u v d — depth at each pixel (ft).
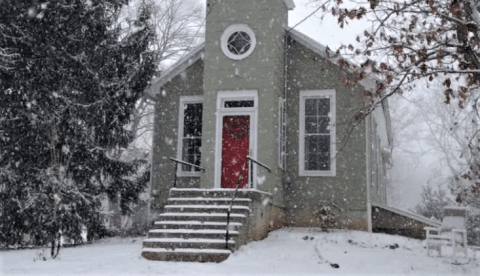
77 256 37.55
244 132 51.26
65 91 50.85
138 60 59.93
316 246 40.14
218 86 51.93
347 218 51.67
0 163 48.19
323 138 54.24
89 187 53.21
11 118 48.14
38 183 48.52
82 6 51.80
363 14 32.30
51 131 49.21
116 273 28.60
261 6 52.31
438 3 33.78
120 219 77.36
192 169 56.59
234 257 34.68
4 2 47.21
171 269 30.37
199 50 57.93
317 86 54.95
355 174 52.29
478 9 33.60
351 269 31.09
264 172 48.80
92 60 54.80
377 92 34.68
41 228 46.62
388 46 33.71
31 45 48.49
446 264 34.17
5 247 49.19
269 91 50.55
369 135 55.36
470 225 75.87
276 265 32.12
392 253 38.81
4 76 47.98
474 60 32.12
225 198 41.86
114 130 57.41
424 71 32.09
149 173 58.29
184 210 40.96
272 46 51.26
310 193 53.26
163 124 58.49
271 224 48.08
